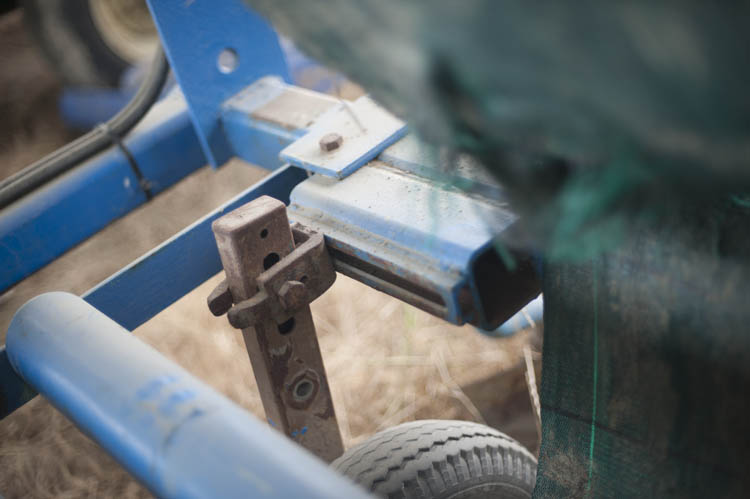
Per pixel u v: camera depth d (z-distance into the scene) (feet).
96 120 12.90
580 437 3.90
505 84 2.09
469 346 9.13
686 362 3.28
